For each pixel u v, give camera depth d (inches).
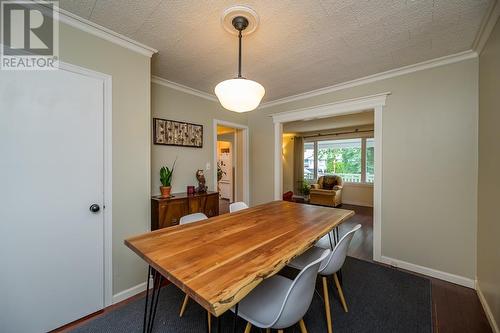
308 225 60.6
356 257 105.5
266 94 127.3
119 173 70.9
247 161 157.2
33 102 54.7
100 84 66.1
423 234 88.8
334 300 71.3
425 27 64.3
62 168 59.2
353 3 54.3
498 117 56.9
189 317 63.1
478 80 76.8
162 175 99.2
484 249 68.0
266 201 148.7
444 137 84.0
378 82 100.5
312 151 285.6
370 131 234.4
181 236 51.0
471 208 78.5
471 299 71.5
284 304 35.8
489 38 64.1
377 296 73.3
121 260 71.5
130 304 69.2
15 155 52.4
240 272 33.9
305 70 94.7
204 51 79.0
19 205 53.0
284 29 65.1
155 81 104.0
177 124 113.6
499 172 55.6
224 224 61.4
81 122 62.4
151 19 61.1
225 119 141.9
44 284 56.8
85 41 62.9
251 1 53.7
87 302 64.1
